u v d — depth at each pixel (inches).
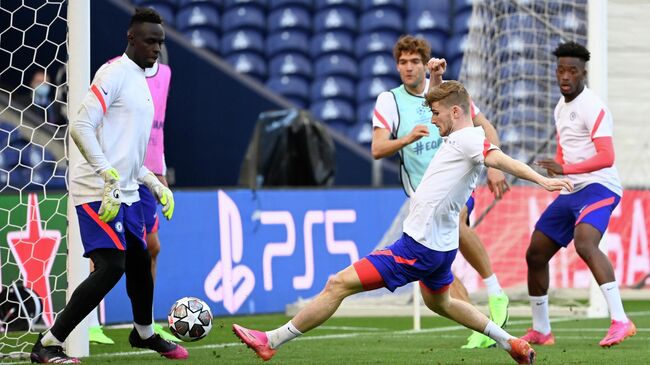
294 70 2539.4
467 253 1007.0
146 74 1003.3
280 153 1656.0
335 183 2020.2
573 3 1542.8
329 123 2481.5
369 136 2452.0
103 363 826.2
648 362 837.2
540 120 1558.8
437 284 781.9
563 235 1018.7
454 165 758.5
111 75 802.2
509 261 1549.0
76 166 813.2
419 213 764.0
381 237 1514.5
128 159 815.7
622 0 1620.3
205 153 1942.7
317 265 1462.8
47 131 1879.9
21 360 876.6
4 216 1187.9
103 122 810.8
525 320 1366.9
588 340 1064.2
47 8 1624.0
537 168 1560.0
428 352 931.3
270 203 1433.3
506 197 1561.3
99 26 1780.3
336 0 2588.6
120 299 1290.6
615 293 983.6
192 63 1925.4
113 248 802.2
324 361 848.9
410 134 900.6
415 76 964.0
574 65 1010.7
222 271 1380.4
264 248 1422.2
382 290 1557.6
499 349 960.9
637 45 1622.8
